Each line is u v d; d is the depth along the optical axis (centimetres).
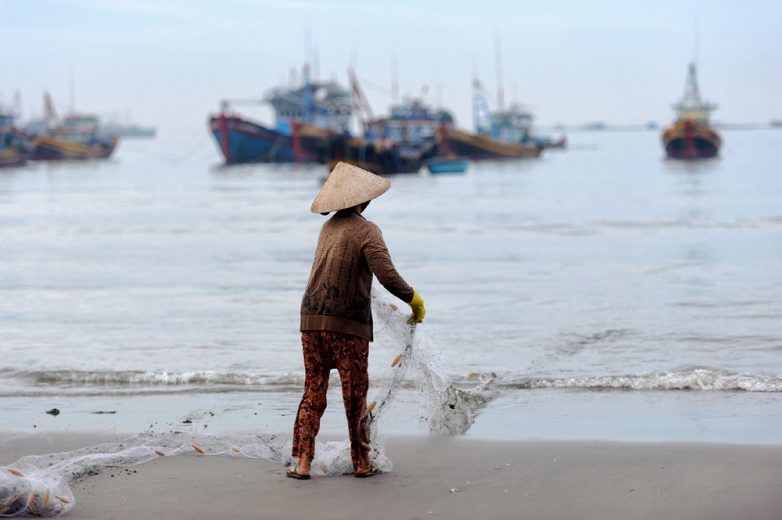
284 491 1128
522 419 1505
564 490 1102
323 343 1161
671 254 4312
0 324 2662
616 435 1376
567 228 6072
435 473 1196
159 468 1237
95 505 1084
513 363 2016
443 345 2233
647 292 3102
